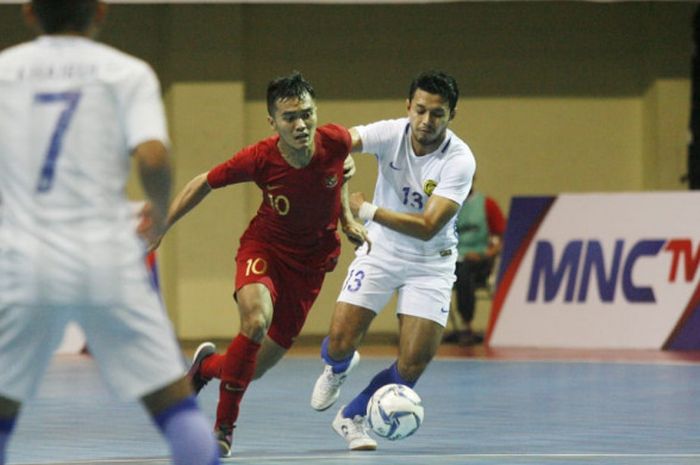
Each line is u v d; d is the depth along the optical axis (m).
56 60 8.58
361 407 15.42
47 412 19.47
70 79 8.49
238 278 14.80
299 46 35.75
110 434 16.95
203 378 15.56
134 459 14.55
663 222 29.61
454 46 36.38
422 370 15.42
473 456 14.63
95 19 8.88
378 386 15.42
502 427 17.50
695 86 34.91
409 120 15.44
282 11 35.59
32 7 8.75
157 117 8.47
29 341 8.41
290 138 14.17
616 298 29.94
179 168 34.62
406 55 36.19
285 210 14.68
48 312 8.31
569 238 30.48
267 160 14.55
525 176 36.69
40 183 8.34
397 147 15.31
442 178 15.05
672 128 36.31
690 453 14.87
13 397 8.53
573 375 24.75
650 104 36.56
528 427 17.50
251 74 35.47
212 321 34.84
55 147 8.37
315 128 14.59
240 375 14.48
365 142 15.23
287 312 15.21
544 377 24.47
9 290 8.29
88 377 24.92
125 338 8.45
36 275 8.22
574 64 36.72
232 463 14.07
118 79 8.49
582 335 30.16
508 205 36.62
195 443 8.61
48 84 8.49
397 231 14.66
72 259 8.24
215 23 34.62
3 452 8.84
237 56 34.72
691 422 17.91
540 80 36.66
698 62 34.81
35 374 8.57
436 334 15.32
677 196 29.55
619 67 36.88
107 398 21.31
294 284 15.05
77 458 14.68
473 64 36.44
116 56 8.66
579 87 36.78
